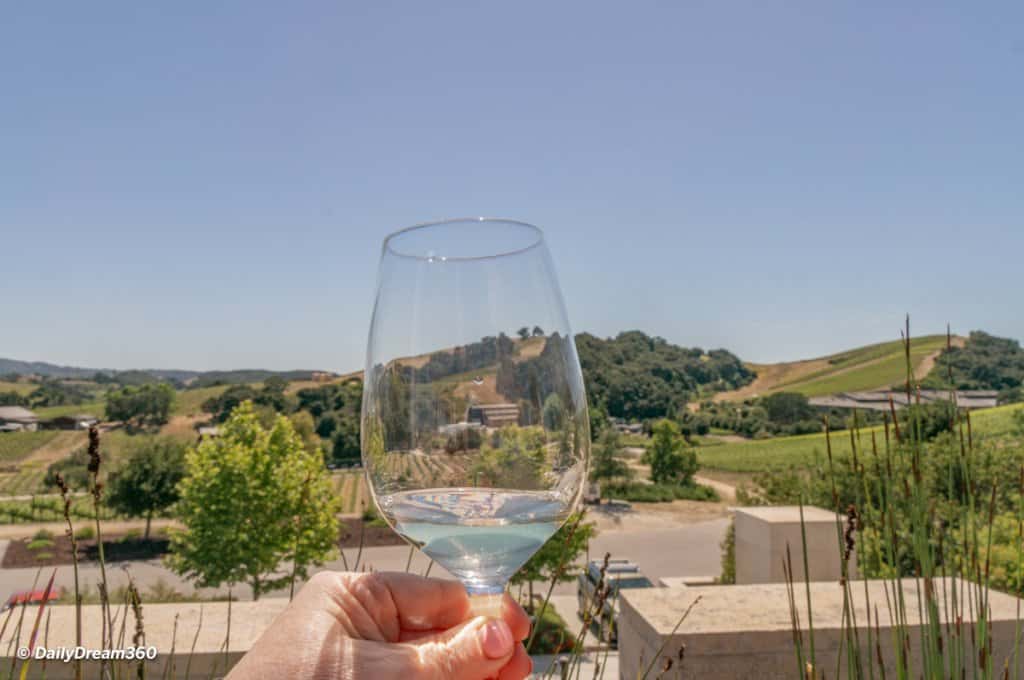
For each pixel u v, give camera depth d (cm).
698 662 198
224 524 1426
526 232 54
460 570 55
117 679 73
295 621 62
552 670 91
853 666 92
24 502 3269
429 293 51
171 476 2733
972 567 107
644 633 217
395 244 54
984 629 93
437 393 50
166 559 1524
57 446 4628
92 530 2661
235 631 219
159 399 5650
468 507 50
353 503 2822
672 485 3853
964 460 102
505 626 58
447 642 59
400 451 50
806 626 202
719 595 244
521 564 56
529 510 51
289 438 1486
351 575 67
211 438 1555
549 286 54
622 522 3038
